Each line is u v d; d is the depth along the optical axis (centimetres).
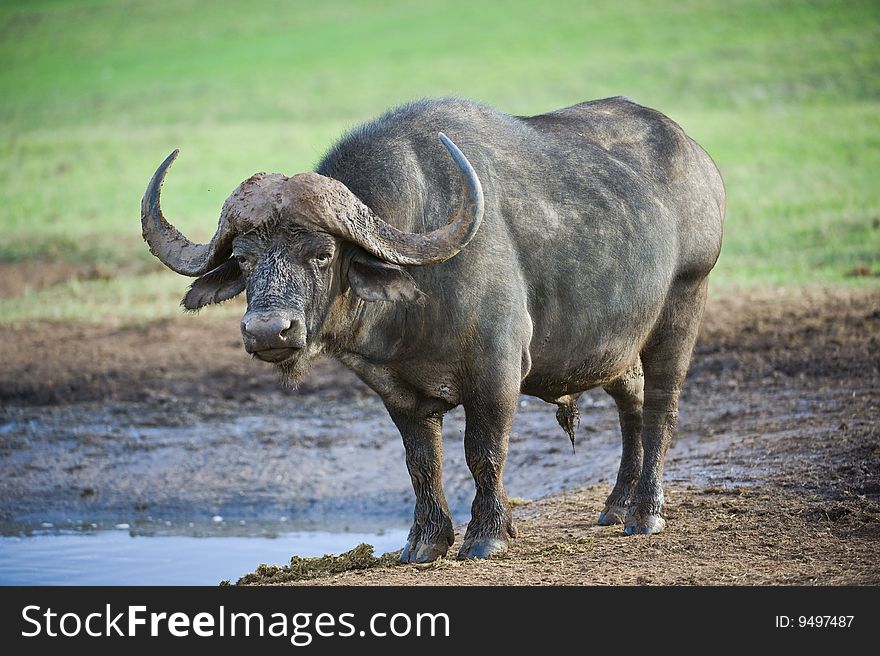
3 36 17488
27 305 6412
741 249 6656
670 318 3134
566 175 2903
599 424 4284
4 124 12594
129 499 4041
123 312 6184
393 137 2712
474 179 2461
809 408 4012
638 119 3198
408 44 15088
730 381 4475
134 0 19288
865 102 10662
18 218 8494
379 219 2484
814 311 5244
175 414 4722
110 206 8781
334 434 4456
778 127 9856
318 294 2417
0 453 4381
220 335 5688
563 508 3344
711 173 3253
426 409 2811
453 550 2941
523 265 2780
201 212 8362
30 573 3241
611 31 14575
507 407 2723
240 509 3953
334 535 3659
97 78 14812
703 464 3509
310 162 9781
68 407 4825
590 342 2923
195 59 15462
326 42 15750
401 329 2639
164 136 11294
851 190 7744
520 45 14350
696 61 12712
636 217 2973
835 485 3139
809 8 14350
